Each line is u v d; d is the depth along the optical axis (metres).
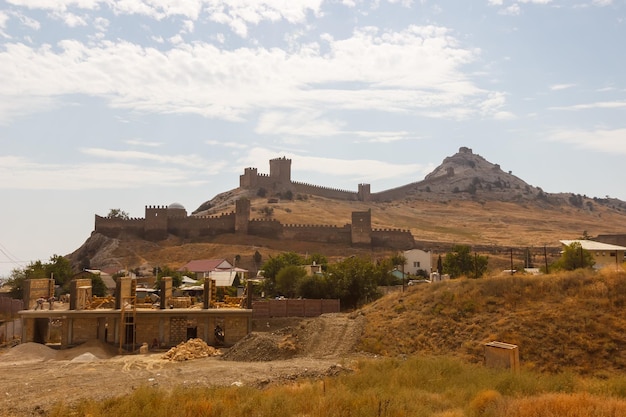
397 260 106.19
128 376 30.77
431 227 198.62
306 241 149.75
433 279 63.31
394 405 18.94
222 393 21.70
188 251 140.88
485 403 19.30
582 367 28.50
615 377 25.78
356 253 140.00
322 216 186.50
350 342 37.31
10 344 52.16
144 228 154.12
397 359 30.97
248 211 152.50
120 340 49.38
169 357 41.38
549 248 147.00
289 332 42.88
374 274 66.31
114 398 22.02
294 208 193.38
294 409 19.39
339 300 59.06
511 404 18.70
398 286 69.56
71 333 50.28
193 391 22.03
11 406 22.56
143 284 99.94
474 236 182.62
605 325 31.02
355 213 147.38
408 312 39.16
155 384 26.78
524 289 36.47
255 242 146.00
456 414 18.39
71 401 23.02
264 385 26.09
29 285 53.78
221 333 55.47
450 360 28.66
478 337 33.44
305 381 25.45
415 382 24.59
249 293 53.09
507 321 33.72
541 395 20.55
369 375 25.80
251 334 42.28
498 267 116.25
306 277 66.31
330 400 19.78
